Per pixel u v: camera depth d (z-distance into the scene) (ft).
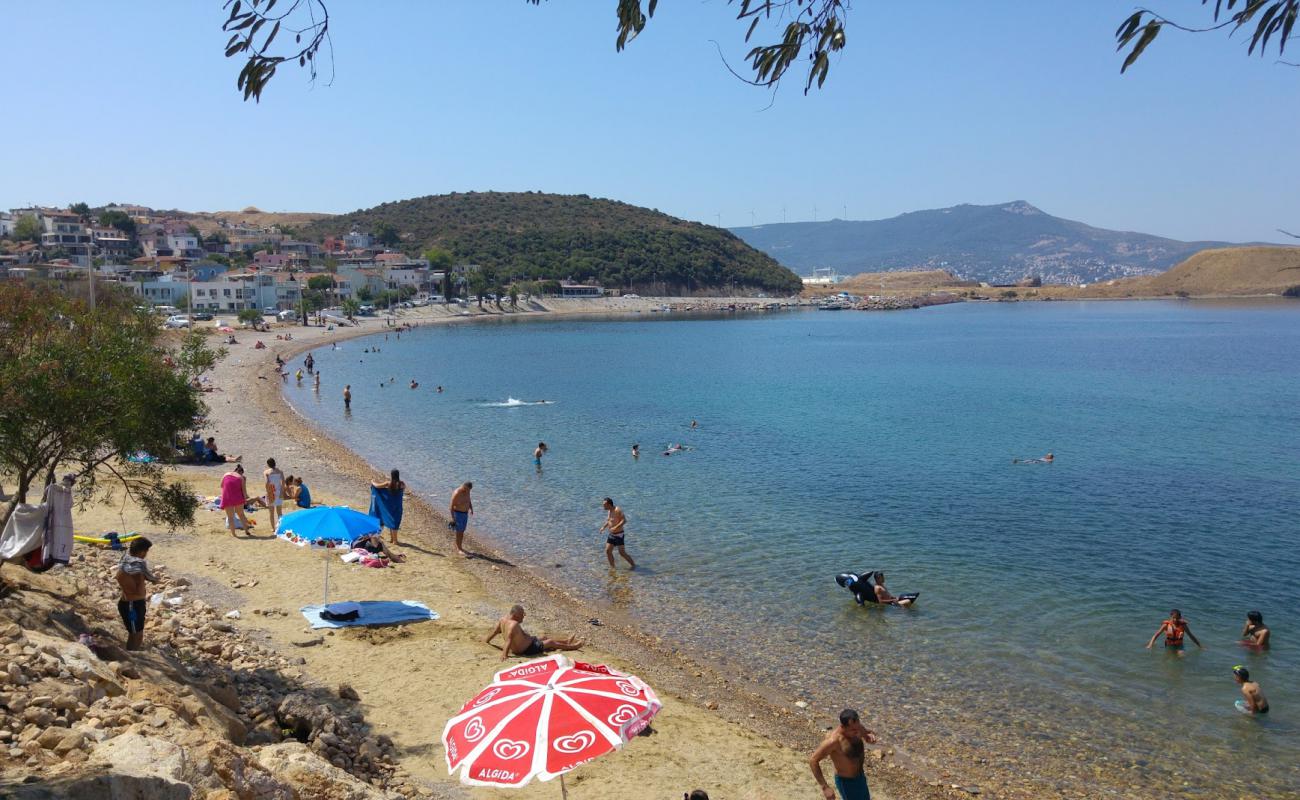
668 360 364.58
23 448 45.68
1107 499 116.57
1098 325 618.03
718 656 64.75
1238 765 49.60
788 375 305.32
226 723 38.78
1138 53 17.81
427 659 57.31
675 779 44.65
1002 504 113.70
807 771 46.96
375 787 38.29
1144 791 46.91
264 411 188.55
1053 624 71.20
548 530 99.86
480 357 371.15
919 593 78.28
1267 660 63.93
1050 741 52.31
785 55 22.41
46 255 572.10
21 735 27.84
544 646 61.11
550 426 184.65
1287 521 104.58
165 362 52.60
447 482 126.41
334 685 51.78
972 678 61.16
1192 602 76.33
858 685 60.08
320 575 74.23
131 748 27.68
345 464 134.51
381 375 293.84
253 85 21.68
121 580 45.42
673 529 100.58
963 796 46.21
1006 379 288.71
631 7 23.75
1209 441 164.45
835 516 106.93
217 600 65.36
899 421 193.36
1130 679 60.90
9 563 51.39
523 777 28.63
